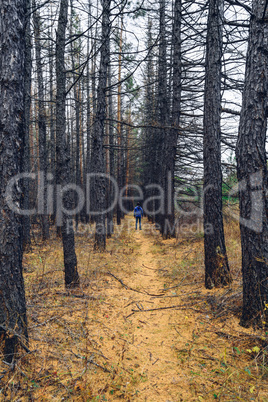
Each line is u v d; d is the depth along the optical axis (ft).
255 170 11.96
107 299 17.76
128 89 38.24
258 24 11.62
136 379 10.04
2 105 10.03
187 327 13.93
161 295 18.85
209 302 16.05
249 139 12.09
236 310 14.21
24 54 10.66
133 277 23.21
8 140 10.09
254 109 11.93
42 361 10.44
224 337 12.35
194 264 24.40
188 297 17.58
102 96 31.40
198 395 9.02
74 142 72.95
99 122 31.86
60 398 8.70
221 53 19.01
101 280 21.52
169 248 33.47
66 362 10.59
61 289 18.57
